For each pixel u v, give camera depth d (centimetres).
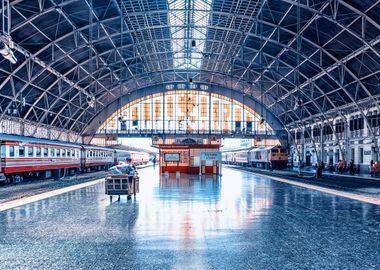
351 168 4141
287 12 3344
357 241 832
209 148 3972
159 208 1326
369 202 1526
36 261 681
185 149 4031
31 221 1070
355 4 2819
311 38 3666
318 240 841
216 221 1063
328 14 3122
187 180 2928
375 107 4031
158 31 4322
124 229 951
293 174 4347
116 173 1603
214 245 791
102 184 2631
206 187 2250
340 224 1027
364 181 3178
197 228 964
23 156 3008
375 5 2686
